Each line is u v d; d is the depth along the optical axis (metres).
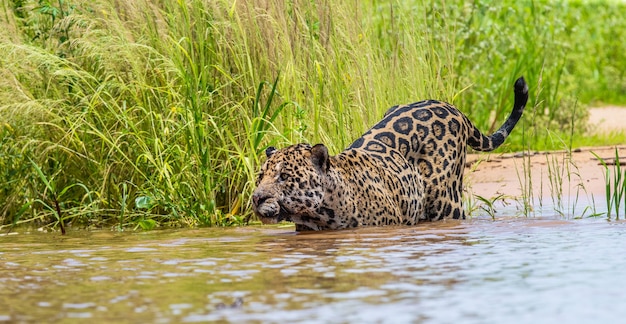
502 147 25.98
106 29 18.00
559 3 36.56
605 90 44.81
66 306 9.20
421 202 15.97
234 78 17.48
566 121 29.89
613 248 12.09
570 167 22.27
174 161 17.27
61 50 18.33
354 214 14.75
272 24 17.72
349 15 19.00
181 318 8.53
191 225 16.53
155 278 10.60
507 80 29.14
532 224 14.98
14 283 10.53
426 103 16.81
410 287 9.73
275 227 15.78
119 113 17.84
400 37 20.95
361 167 15.14
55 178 18.05
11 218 18.12
